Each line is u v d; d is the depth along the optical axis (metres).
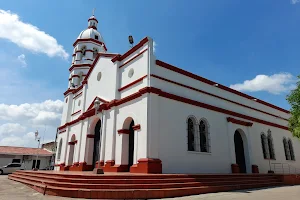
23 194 9.70
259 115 22.09
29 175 15.25
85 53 25.19
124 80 16.02
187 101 14.99
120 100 15.16
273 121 23.72
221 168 15.94
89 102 20.06
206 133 15.94
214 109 16.97
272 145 21.92
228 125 17.75
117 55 16.91
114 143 14.95
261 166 19.56
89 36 25.61
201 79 17.12
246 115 20.17
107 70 18.12
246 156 18.78
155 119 12.90
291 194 9.97
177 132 13.90
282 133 24.11
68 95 24.73
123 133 14.55
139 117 13.24
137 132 13.09
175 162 13.19
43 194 9.45
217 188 10.99
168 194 9.10
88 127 18.72
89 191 8.57
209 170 15.05
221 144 16.62
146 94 13.08
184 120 14.59
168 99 14.04
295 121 15.87
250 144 19.09
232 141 17.52
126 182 9.24
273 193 10.35
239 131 19.39
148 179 9.58
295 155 24.50
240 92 20.52
